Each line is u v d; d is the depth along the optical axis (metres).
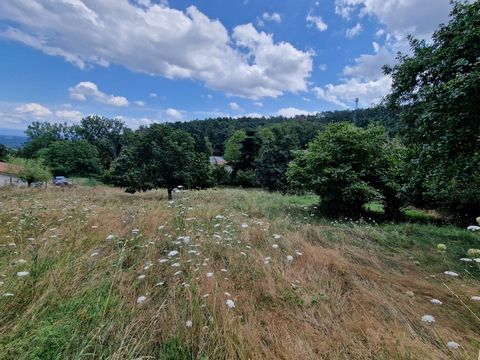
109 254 3.52
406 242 5.40
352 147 8.56
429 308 2.72
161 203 7.60
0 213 5.29
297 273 3.46
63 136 56.88
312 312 2.63
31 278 2.51
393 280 3.45
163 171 15.23
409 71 5.99
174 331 2.14
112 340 1.96
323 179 8.44
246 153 33.50
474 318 2.54
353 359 2.06
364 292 3.05
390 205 8.87
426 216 9.12
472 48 4.70
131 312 2.31
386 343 2.17
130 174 15.46
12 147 57.56
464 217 8.03
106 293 2.55
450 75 5.24
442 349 2.08
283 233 5.28
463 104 4.29
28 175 22.17
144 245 3.76
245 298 2.77
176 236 4.23
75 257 3.15
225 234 4.58
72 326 1.97
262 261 3.63
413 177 5.88
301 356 2.02
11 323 1.94
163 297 2.70
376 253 4.68
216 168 31.11
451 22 5.36
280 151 20.48
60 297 2.33
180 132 16.91
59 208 6.06
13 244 3.34
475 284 3.22
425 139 5.51
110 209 6.30
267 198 11.95
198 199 8.98
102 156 54.69
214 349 1.97
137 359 1.74
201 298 2.54
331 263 3.87
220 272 3.23
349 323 2.47
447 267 3.95
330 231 6.15
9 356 1.66
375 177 8.82
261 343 2.12
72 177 36.59
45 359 1.68
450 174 5.24
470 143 4.55
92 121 58.97
